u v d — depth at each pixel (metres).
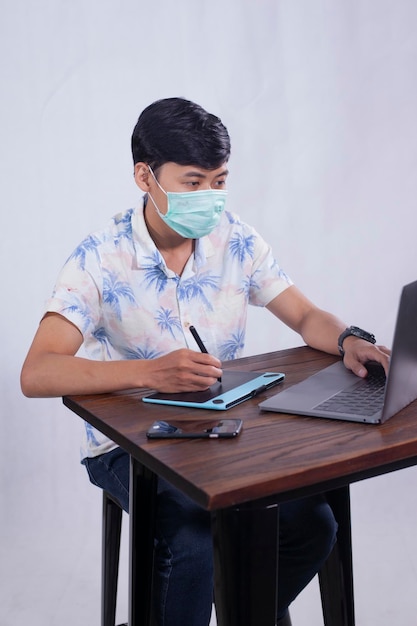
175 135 1.58
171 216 1.64
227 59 2.59
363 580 2.30
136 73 2.54
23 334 2.59
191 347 1.74
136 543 1.40
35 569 2.39
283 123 2.64
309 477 1.08
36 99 2.48
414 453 1.17
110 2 2.49
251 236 1.88
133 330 1.72
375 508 2.69
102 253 1.69
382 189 2.72
